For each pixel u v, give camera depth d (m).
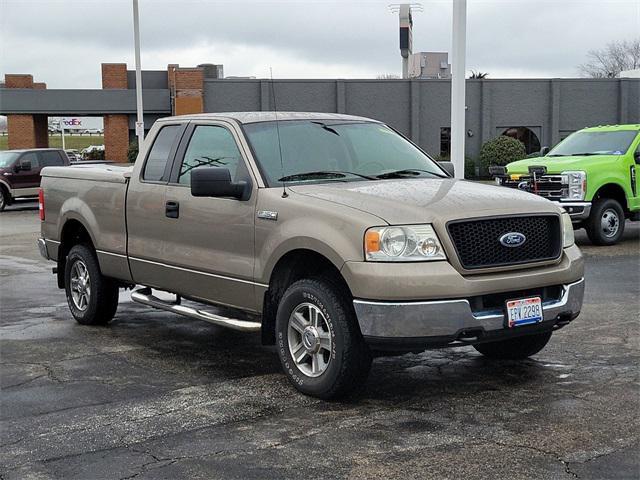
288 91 39.28
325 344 5.61
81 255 8.34
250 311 6.29
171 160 7.15
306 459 4.55
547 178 14.01
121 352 7.28
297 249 5.73
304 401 5.67
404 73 42.31
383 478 4.26
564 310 5.76
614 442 4.73
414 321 5.16
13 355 7.18
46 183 8.95
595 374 6.21
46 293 10.71
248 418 5.31
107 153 39.47
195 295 6.84
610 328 7.84
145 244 7.32
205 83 38.66
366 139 6.98
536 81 40.50
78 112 38.50
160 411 5.49
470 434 4.91
